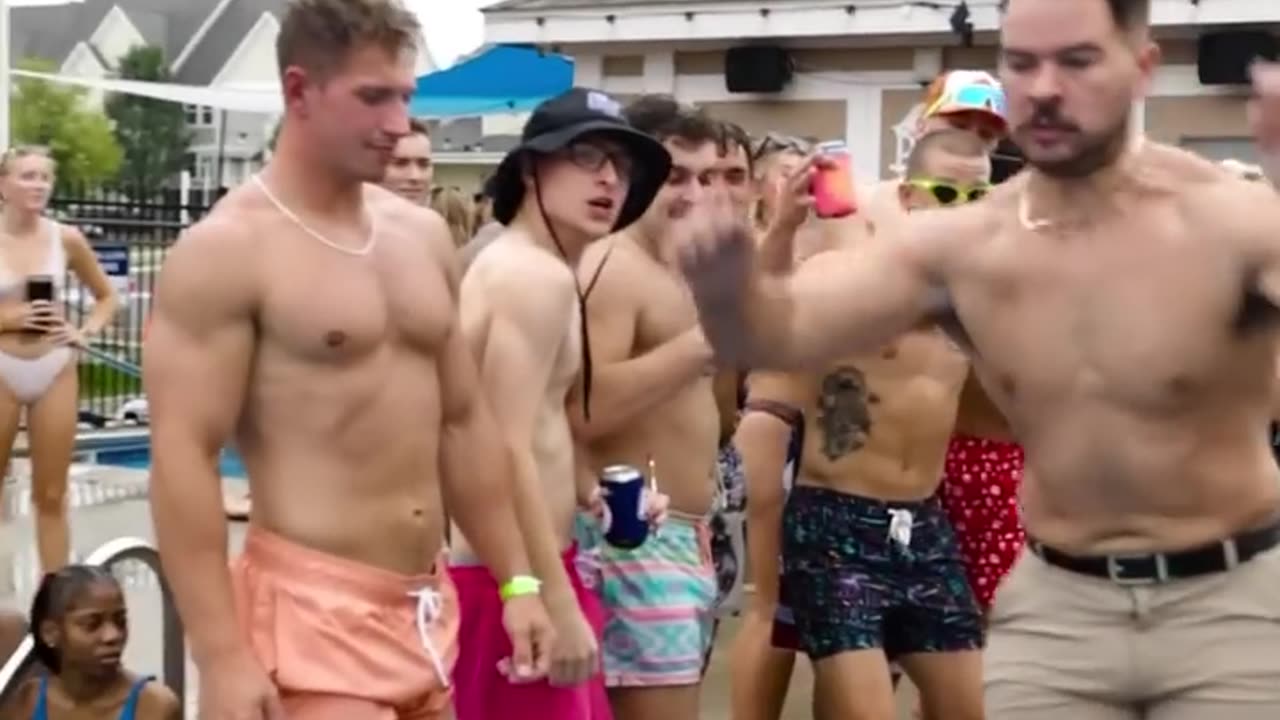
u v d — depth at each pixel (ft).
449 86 56.44
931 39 58.80
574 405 17.43
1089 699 11.75
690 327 17.87
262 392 13.17
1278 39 53.98
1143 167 11.28
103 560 18.34
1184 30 54.95
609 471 17.24
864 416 18.62
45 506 29.89
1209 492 11.34
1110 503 11.48
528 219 16.76
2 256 30.22
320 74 13.04
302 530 13.23
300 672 13.12
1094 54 10.90
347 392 13.24
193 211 63.87
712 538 21.91
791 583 18.89
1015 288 11.43
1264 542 11.48
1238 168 18.33
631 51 64.49
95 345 52.65
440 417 14.03
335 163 13.19
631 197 17.40
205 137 246.06
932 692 18.83
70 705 17.51
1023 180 11.75
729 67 61.77
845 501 18.62
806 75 61.26
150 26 258.98
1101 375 11.25
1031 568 11.97
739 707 19.88
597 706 17.03
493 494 14.60
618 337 17.48
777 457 19.17
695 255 11.22
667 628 17.76
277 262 13.06
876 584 18.60
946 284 11.71
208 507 12.90
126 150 242.17
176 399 12.88
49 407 29.58
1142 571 11.47
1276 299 10.84
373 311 13.30
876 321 11.75
